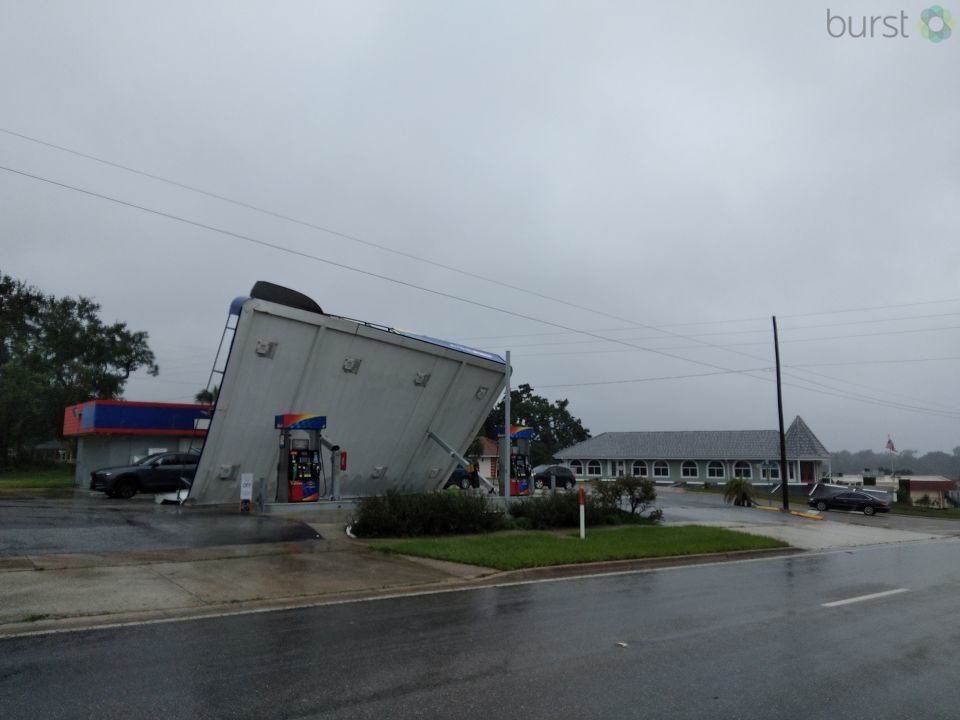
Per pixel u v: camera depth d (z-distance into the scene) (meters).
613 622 8.74
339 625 8.17
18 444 44.78
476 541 15.48
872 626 8.86
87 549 12.50
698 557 15.98
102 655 6.66
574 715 5.36
